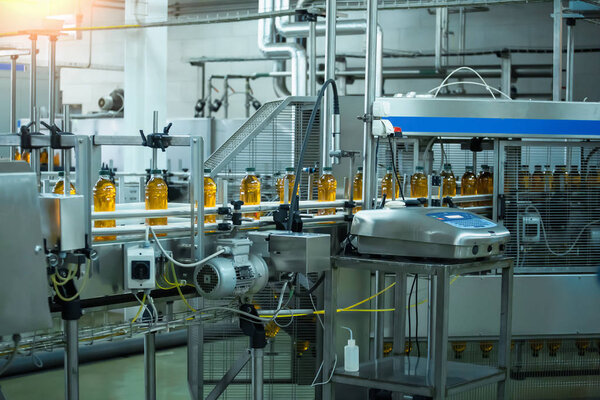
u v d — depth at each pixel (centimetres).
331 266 277
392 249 264
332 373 276
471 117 343
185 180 737
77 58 1160
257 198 301
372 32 300
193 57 1047
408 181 384
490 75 846
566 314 368
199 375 352
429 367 283
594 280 369
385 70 880
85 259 228
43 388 420
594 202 377
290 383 350
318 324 342
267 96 1039
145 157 702
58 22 470
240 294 265
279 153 368
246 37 1049
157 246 253
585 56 854
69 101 1180
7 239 199
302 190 373
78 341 237
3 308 198
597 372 383
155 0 692
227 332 355
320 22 602
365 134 305
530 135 352
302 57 595
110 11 1134
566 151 375
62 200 216
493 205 367
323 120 360
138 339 500
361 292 350
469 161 401
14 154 359
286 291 337
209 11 1076
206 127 786
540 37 884
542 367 379
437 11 826
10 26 534
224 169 368
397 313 326
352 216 316
